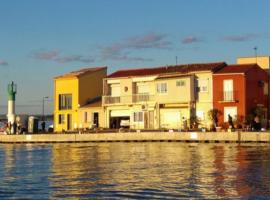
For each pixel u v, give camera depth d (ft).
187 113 241.96
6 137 253.65
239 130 208.54
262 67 262.47
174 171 110.32
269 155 143.43
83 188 89.66
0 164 133.80
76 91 274.98
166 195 82.33
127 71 271.49
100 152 169.27
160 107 249.34
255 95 238.27
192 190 86.22
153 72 257.55
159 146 191.62
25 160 146.30
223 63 248.52
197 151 161.89
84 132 243.60
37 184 94.48
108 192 85.61
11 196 82.99
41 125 320.29
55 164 131.34
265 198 79.41
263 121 238.27
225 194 82.58
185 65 255.70
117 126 260.62
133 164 126.31
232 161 128.26
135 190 86.99
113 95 266.36
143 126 252.42
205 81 240.12
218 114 234.79
